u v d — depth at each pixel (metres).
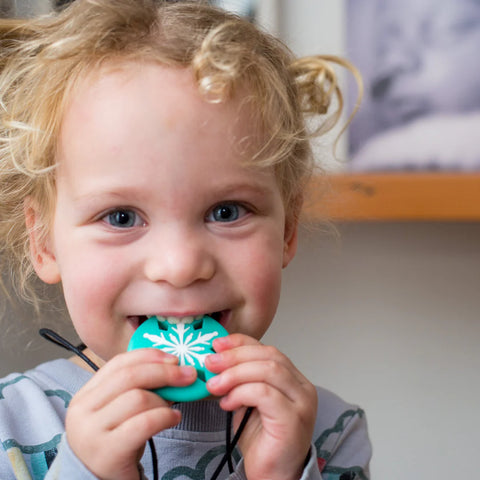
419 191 1.42
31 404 1.03
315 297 1.69
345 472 1.09
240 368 0.79
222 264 0.84
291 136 0.94
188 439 0.99
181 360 0.81
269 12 1.48
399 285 1.68
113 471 0.76
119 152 0.82
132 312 0.84
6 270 1.26
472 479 1.71
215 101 0.84
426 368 1.70
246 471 0.82
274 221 0.89
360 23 1.52
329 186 1.42
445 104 1.50
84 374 1.08
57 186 0.89
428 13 1.49
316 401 0.82
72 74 0.88
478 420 1.70
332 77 1.19
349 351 1.70
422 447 1.72
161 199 0.82
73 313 0.87
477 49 1.48
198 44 0.90
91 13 0.94
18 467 0.96
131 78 0.84
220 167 0.83
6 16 1.23
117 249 0.83
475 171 1.49
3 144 1.06
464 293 1.67
